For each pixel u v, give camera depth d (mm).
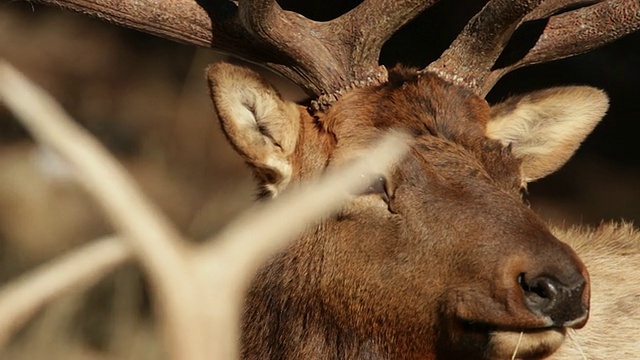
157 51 27469
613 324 10242
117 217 2465
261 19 9430
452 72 9656
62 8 10070
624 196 22469
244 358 9211
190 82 25516
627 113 24328
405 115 8961
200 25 9961
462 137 8852
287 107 9133
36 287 2434
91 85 26031
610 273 10664
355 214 8547
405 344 8562
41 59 26844
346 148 8859
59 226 19078
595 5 10750
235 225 2877
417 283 8281
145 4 9992
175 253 2566
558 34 10641
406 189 8414
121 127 24453
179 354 2539
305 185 8992
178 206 21281
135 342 15102
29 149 21750
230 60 23875
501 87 24078
